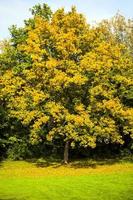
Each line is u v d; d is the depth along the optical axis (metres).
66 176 35.59
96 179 33.88
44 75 39.41
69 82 38.47
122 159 46.38
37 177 35.12
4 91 41.91
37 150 48.34
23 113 40.62
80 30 41.75
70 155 48.47
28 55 43.12
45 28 40.78
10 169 39.66
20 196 27.08
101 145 49.12
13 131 46.84
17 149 46.16
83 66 39.03
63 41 39.53
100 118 40.72
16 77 42.31
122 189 29.55
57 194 27.73
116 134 41.19
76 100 40.25
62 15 41.72
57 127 41.38
